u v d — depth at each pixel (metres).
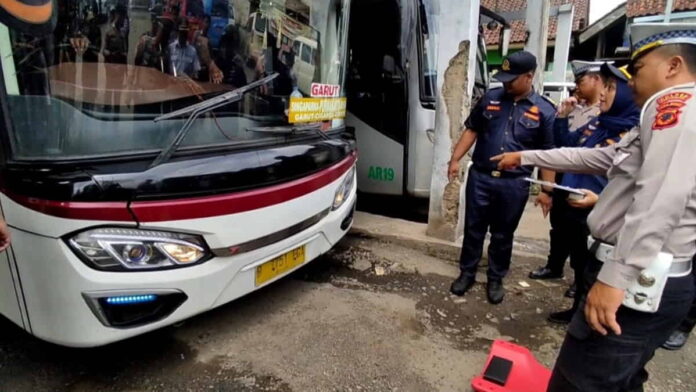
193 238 1.99
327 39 3.02
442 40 3.43
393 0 4.21
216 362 2.32
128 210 1.80
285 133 2.59
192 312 2.06
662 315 1.31
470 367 2.35
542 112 2.70
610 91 2.45
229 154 2.18
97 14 1.87
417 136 4.36
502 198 2.85
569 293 3.09
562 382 1.50
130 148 1.97
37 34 1.73
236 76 2.41
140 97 2.01
